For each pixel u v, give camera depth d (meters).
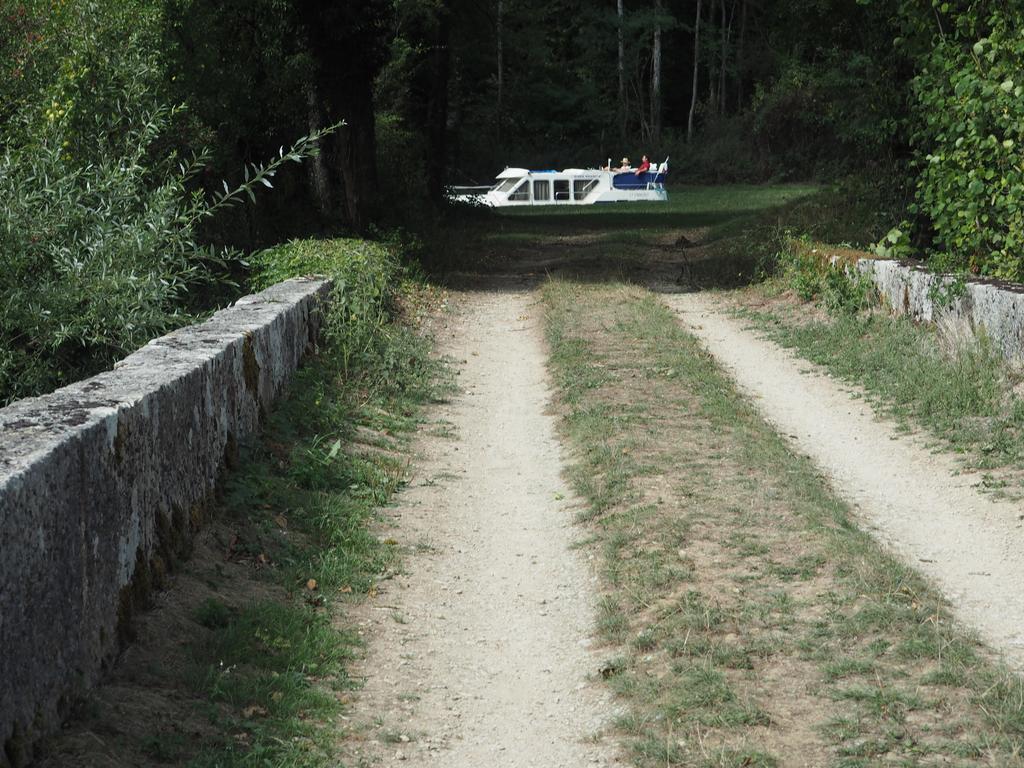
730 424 10.23
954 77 13.05
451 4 34.38
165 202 8.73
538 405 11.78
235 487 7.54
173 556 6.18
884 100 20.61
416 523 8.11
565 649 6.00
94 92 10.94
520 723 5.20
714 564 6.80
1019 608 6.21
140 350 7.64
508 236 33.44
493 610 6.59
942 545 7.37
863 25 22.34
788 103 65.81
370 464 9.18
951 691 5.08
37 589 4.39
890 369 12.23
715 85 80.12
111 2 12.35
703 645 5.65
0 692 4.05
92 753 4.35
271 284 15.60
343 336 12.43
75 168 9.84
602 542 7.42
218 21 19.44
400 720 5.21
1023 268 12.61
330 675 5.59
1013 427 9.60
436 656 5.95
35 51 11.38
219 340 8.16
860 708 4.96
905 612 5.93
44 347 8.24
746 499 8.00
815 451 9.86
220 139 19.03
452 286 21.50
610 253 26.95
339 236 22.75
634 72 76.94
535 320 17.44
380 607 6.57
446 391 12.39
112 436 5.33
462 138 60.16
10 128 10.60
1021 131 12.38
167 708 4.88
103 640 5.07
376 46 23.45
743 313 17.58
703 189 62.78
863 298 15.34
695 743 4.77
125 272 8.35
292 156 9.30
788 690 5.20
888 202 21.69
